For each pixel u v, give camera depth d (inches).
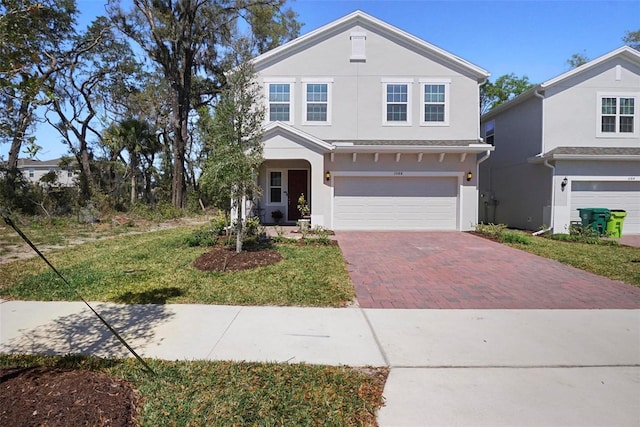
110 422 103.7
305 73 581.0
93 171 962.7
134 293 232.4
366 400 120.5
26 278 268.4
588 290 249.1
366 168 566.6
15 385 118.6
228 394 122.5
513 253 382.9
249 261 310.2
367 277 280.4
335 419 111.1
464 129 584.1
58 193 777.6
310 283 255.6
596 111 575.8
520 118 641.0
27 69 120.1
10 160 690.2
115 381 126.6
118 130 886.4
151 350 155.3
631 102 578.2
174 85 875.4
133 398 118.9
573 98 575.2
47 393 114.0
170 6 849.5
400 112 584.4
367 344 162.6
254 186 341.1
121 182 973.8
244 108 330.6
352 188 573.9
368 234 525.3
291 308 208.8
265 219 647.8
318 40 579.2
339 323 187.2
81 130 943.7
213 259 318.0
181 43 864.9
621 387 129.3
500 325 185.6
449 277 282.0
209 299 221.9
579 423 109.8
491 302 222.7
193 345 160.7
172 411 113.1
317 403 118.7
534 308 212.2
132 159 957.2
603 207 565.6
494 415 113.3
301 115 581.6
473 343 164.1
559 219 555.8
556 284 263.7
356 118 581.9
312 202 532.4
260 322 187.6
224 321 188.5
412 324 186.4
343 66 580.4
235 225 417.1
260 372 136.3
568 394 124.9
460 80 582.6
